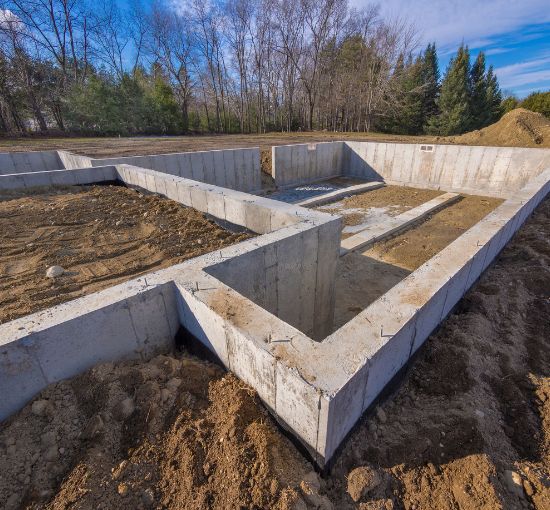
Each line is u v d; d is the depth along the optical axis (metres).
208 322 1.91
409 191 10.70
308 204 9.34
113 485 1.37
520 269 3.62
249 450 1.45
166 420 1.63
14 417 1.59
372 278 5.45
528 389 2.13
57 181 5.83
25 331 1.60
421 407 1.93
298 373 1.40
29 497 1.32
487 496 1.46
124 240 3.82
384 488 1.49
